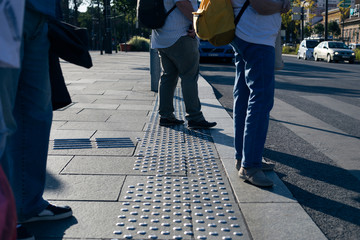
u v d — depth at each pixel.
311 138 4.79
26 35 2.03
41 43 2.13
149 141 4.27
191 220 2.45
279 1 2.93
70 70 13.74
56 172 3.24
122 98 7.25
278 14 3.04
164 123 5.00
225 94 8.62
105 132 4.62
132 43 45.53
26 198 2.27
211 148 4.05
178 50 4.59
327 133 5.08
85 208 2.58
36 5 2.01
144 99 7.17
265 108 3.03
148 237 2.23
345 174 3.46
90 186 2.95
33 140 2.24
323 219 2.54
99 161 3.55
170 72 4.89
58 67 2.45
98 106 6.36
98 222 2.40
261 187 3.01
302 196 2.92
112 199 2.73
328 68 20.30
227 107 6.88
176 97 7.65
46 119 2.27
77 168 3.35
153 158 3.67
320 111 6.78
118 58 24.38
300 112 6.62
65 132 4.57
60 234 2.25
